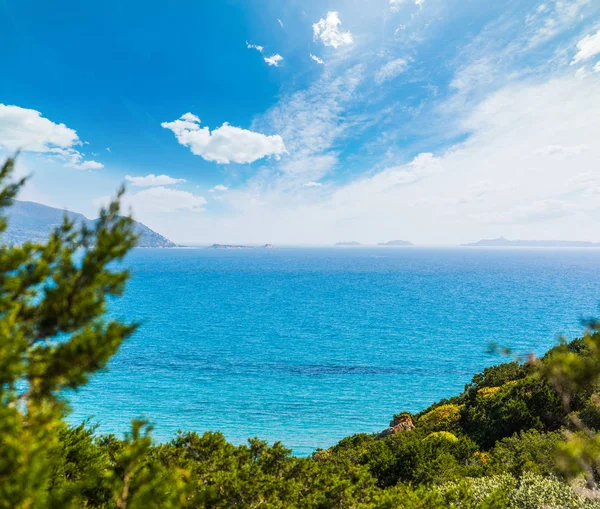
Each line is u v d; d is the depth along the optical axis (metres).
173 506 6.31
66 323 5.20
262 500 11.77
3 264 5.08
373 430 48.25
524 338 99.69
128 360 78.75
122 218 5.43
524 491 13.88
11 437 4.44
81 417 49.59
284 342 96.31
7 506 4.33
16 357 4.39
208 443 14.72
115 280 5.30
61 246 5.43
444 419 33.91
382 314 137.62
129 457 5.82
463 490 13.58
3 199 5.64
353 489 12.62
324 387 63.66
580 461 5.36
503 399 29.36
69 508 5.60
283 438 45.91
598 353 5.23
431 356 83.69
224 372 71.19
